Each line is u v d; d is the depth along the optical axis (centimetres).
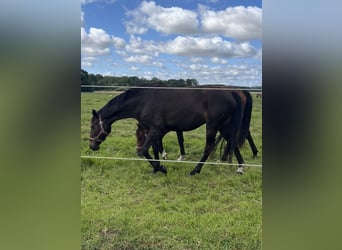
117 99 305
